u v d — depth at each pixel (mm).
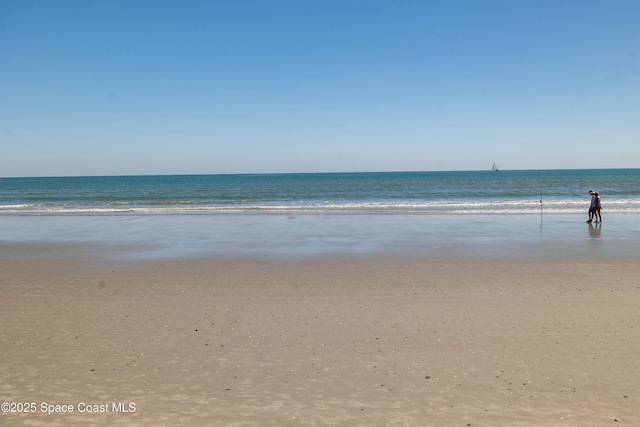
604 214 24359
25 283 10273
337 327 7156
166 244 15750
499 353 6094
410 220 22500
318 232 18406
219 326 7238
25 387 5219
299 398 4953
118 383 5309
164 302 8617
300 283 10023
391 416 4598
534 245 14719
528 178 108438
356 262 12297
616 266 11445
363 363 5824
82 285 10039
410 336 6738
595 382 5250
